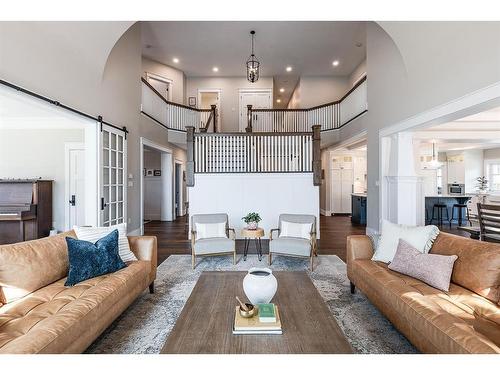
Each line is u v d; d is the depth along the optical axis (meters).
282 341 1.56
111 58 4.82
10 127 5.54
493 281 2.02
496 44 2.89
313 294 2.22
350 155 10.18
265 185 6.00
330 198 10.11
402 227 2.97
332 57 8.77
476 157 10.59
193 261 4.12
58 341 1.57
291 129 9.45
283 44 7.90
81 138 5.61
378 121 5.74
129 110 5.65
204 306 2.00
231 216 6.00
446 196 7.91
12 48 2.73
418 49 4.15
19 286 2.11
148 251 3.13
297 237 4.40
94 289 2.18
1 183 4.97
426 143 8.05
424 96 4.11
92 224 4.31
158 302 2.91
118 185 5.11
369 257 3.07
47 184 5.34
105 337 2.24
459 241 2.47
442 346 1.58
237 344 1.53
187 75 10.20
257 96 10.39
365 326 2.42
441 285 2.19
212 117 9.21
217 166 6.00
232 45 7.93
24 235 4.89
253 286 1.92
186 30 7.10
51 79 3.27
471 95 3.21
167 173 8.82
